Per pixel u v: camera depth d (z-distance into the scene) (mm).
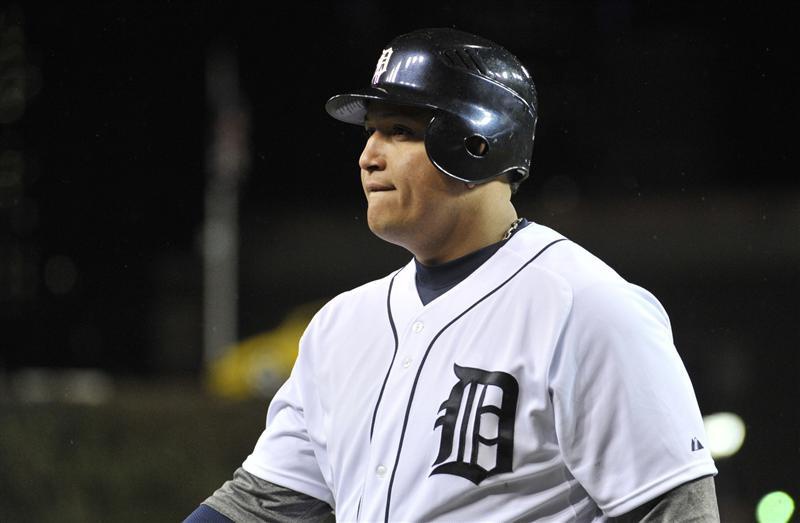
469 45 8516
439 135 8203
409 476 7902
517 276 8156
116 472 24312
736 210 65688
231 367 45562
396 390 8203
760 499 28078
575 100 62406
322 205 77562
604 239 68062
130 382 29938
